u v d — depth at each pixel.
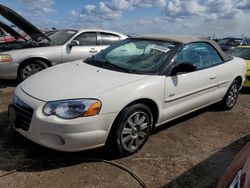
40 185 3.18
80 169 3.52
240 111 6.12
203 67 4.99
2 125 4.52
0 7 6.35
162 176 3.53
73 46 7.66
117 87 3.65
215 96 5.38
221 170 3.76
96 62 4.58
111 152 3.79
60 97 3.44
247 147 2.51
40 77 4.07
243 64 6.08
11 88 6.93
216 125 5.25
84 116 3.34
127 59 4.51
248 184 1.89
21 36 8.21
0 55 6.93
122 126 3.66
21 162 3.57
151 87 3.93
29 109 3.48
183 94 4.49
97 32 8.18
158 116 4.17
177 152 4.13
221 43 17.94
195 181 3.50
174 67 4.31
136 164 3.73
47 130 3.33
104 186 3.24
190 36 5.11
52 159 3.68
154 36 4.98
